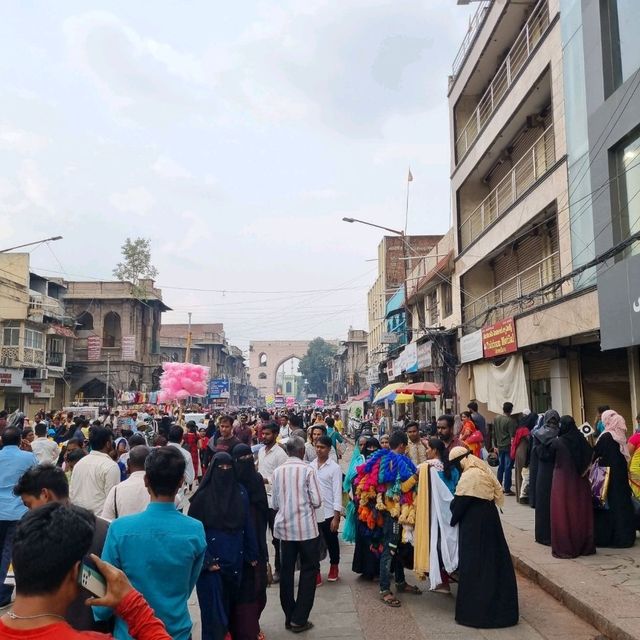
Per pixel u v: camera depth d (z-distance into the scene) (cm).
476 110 2150
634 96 1077
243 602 472
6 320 3400
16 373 3303
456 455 627
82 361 4628
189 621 315
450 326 2439
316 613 611
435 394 1978
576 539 755
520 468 1181
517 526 953
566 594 613
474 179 2223
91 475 577
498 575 566
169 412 2758
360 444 817
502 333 1691
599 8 1199
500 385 1775
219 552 446
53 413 2377
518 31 1841
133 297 4781
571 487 765
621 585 629
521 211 1655
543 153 1644
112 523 320
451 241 2444
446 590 666
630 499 825
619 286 1054
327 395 10012
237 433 1373
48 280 4138
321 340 10894
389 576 643
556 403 1463
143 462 479
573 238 1336
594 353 1445
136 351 4850
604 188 1178
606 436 835
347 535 766
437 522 627
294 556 582
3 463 648
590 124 1231
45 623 181
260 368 12650
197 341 7300
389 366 3619
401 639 534
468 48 2134
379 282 4553
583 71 1288
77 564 196
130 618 220
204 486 464
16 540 191
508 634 540
